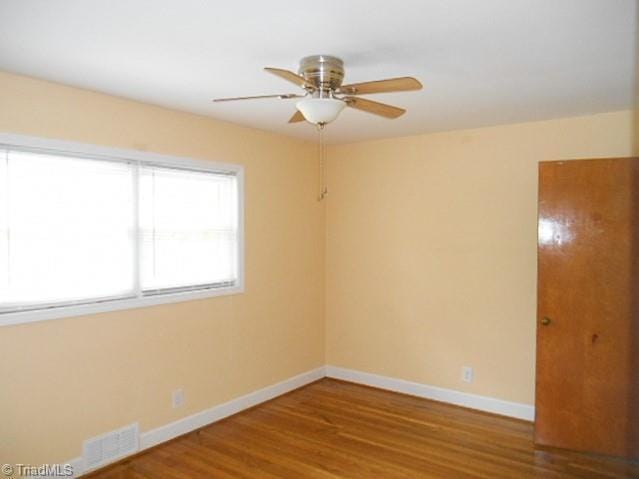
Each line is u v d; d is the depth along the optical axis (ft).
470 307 12.20
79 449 8.68
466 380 12.28
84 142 8.68
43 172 8.22
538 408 10.13
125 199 9.46
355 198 14.19
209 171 11.14
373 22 5.86
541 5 5.39
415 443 10.23
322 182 14.65
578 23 5.87
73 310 8.54
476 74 7.86
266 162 12.61
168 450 9.84
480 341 12.06
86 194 8.83
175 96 9.16
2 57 7.05
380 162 13.65
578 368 9.82
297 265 13.75
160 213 10.14
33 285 8.11
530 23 5.89
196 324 10.83
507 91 8.80
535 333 11.27
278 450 9.89
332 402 12.70
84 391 8.75
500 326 11.76
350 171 14.28
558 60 7.20
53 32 6.15
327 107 6.45
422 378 13.02
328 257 14.82
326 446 10.08
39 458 8.14
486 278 11.94
